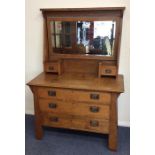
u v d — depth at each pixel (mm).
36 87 2076
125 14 2133
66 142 2254
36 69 2604
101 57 2258
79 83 2029
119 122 2531
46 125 2219
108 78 2188
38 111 2178
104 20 2139
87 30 2219
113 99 1906
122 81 2086
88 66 2348
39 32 2443
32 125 2584
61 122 2156
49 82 2068
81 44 2285
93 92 1932
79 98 1994
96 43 2236
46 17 2289
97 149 2131
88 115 2037
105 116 1993
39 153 2068
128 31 2176
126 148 2135
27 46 2529
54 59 2408
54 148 2148
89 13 2162
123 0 2104
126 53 2250
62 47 2350
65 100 2045
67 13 2217
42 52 2510
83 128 2105
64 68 2426
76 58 2338
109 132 2045
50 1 2289
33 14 2391
